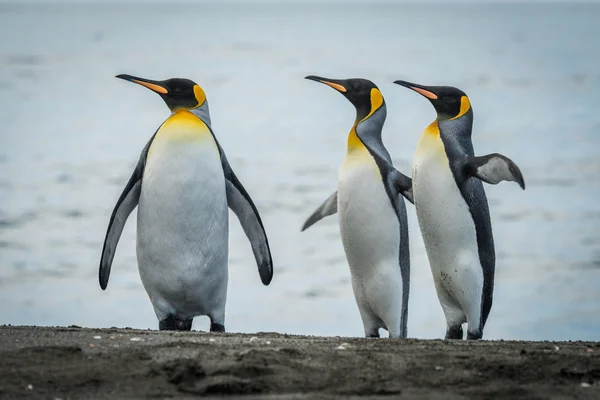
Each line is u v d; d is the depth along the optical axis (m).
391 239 12.31
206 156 12.07
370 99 12.81
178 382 7.61
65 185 41.28
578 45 179.88
